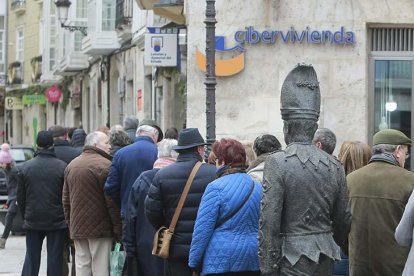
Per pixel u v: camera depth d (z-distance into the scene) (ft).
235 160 31.65
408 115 59.93
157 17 92.58
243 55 59.26
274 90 59.36
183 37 70.33
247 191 31.27
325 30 59.06
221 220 31.17
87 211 44.78
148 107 103.30
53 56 181.78
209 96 46.37
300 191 25.86
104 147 45.62
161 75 93.20
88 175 44.83
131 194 39.99
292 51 59.21
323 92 59.16
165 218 35.42
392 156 31.83
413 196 26.35
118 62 120.06
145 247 39.93
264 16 59.26
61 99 175.42
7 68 222.07
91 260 45.78
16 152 118.62
